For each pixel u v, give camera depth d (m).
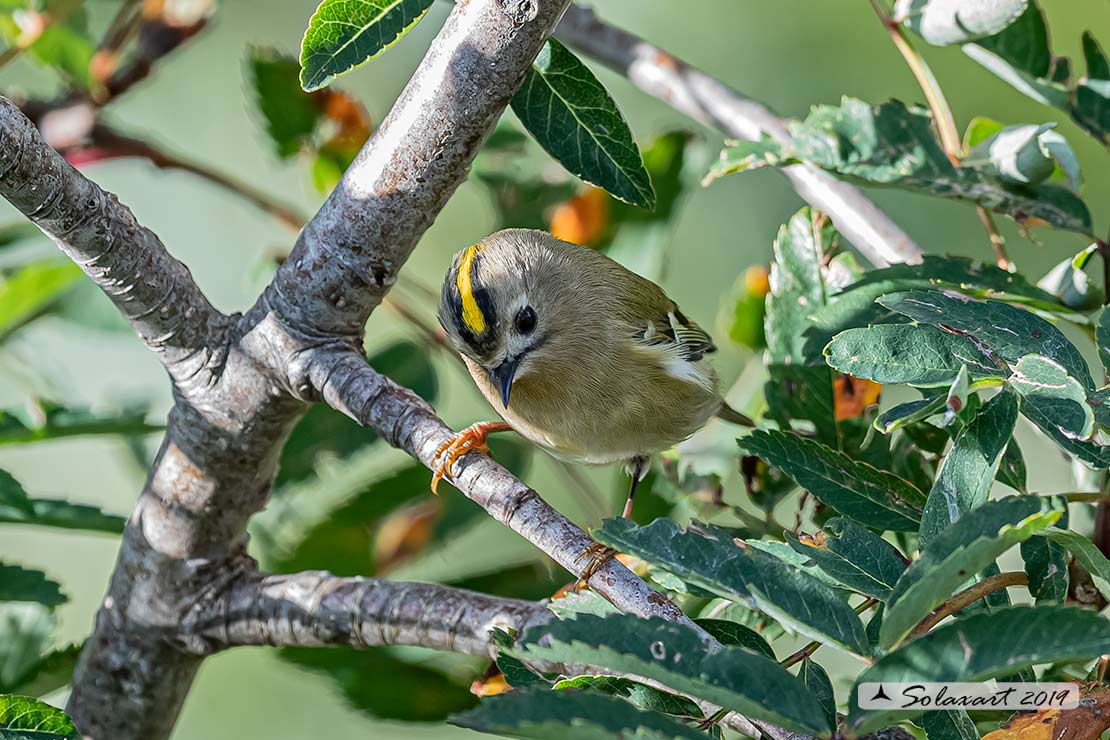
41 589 6.64
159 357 6.06
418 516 8.30
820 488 5.53
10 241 8.80
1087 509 6.54
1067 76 6.82
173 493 6.34
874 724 3.56
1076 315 5.98
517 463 8.73
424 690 7.78
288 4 12.40
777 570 4.00
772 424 7.61
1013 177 6.33
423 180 5.66
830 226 7.37
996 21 6.18
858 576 4.48
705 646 3.64
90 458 11.98
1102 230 11.34
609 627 3.64
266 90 9.19
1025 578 4.36
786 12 12.08
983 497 4.27
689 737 3.35
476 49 5.37
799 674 4.69
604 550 5.14
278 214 9.02
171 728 6.98
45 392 9.16
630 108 12.09
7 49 9.32
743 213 11.49
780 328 7.29
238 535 6.55
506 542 10.66
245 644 6.62
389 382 5.83
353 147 9.31
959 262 6.23
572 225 9.30
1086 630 3.48
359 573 8.25
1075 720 4.51
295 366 5.93
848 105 6.56
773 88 11.96
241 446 6.19
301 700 11.30
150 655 6.69
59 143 9.09
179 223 12.25
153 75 10.72
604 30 9.12
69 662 7.22
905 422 4.48
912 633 4.19
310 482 8.20
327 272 5.84
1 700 4.68
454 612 6.23
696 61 12.12
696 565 3.99
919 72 6.84
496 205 9.46
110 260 5.65
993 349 4.65
